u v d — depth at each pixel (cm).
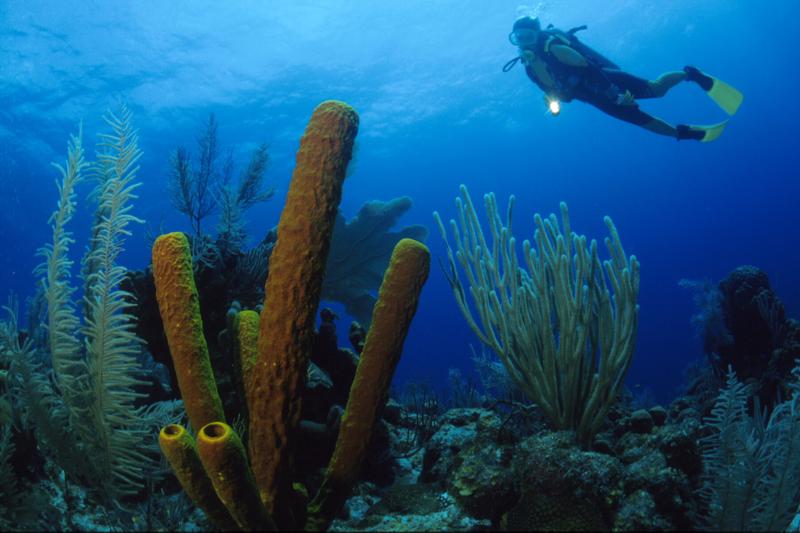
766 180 7006
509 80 3884
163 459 275
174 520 243
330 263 484
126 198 254
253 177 513
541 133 5144
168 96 3197
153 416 267
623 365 286
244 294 395
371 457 335
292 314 187
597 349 295
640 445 270
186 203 505
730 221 7462
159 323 356
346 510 274
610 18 3666
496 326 323
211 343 360
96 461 254
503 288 302
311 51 3155
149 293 354
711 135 600
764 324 568
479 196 6103
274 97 3403
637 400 686
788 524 256
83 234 3234
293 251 186
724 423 247
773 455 248
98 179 276
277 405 189
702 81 610
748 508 230
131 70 2964
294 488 208
